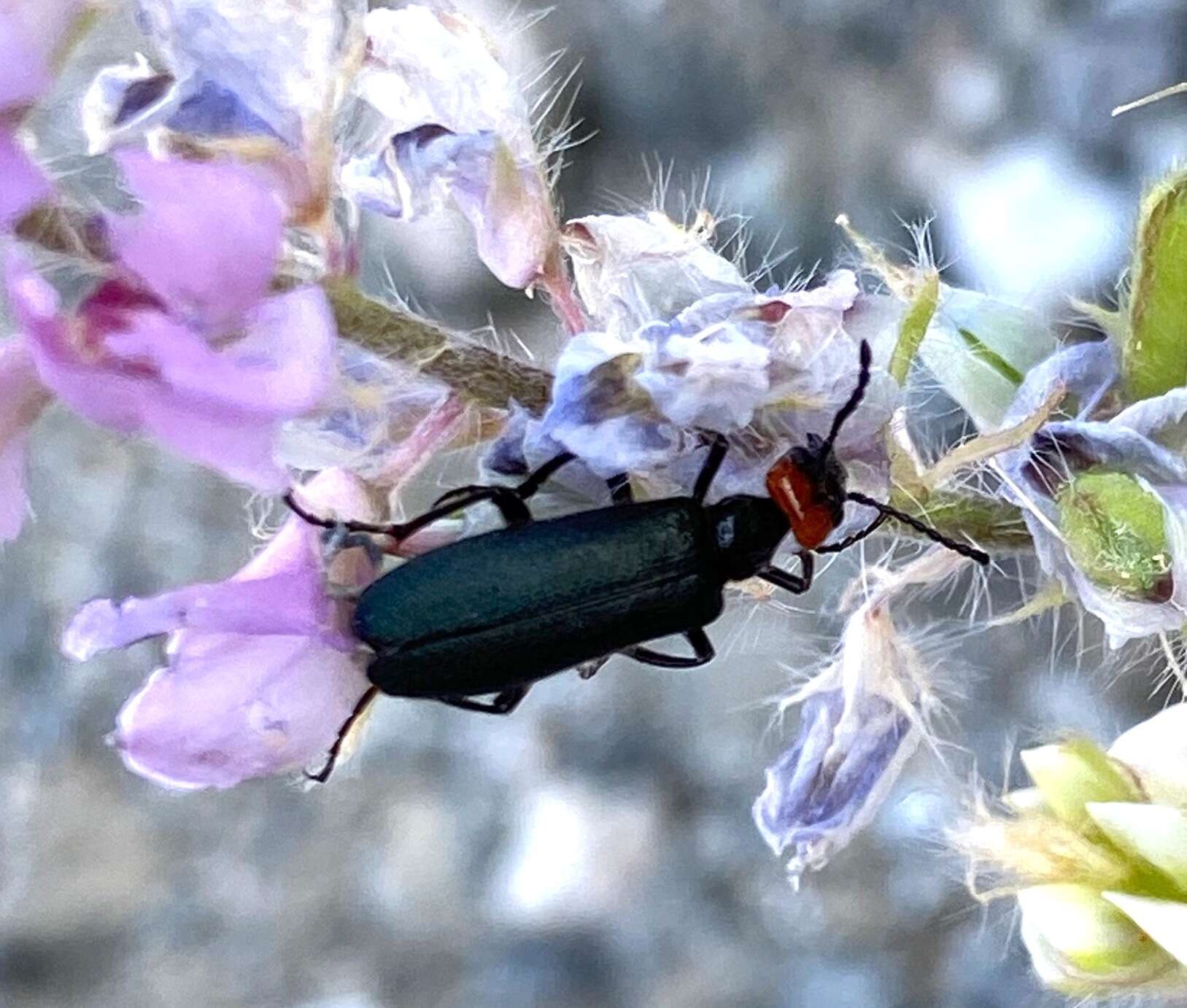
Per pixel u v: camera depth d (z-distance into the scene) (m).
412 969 0.20
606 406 0.06
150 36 0.06
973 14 0.19
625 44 0.20
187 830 0.22
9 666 0.22
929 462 0.07
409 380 0.06
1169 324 0.07
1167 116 0.18
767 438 0.06
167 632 0.06
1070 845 0.07
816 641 0.15
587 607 0.06
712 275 0.06
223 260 0.05
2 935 0.21
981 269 0.18
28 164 0.05
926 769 0.17
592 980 0.19
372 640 0.06
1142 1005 0.08
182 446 0.05
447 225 0.10
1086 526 0.07
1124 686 0.16
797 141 0.19
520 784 0.20
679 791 0.19
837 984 0.18
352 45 0.06
